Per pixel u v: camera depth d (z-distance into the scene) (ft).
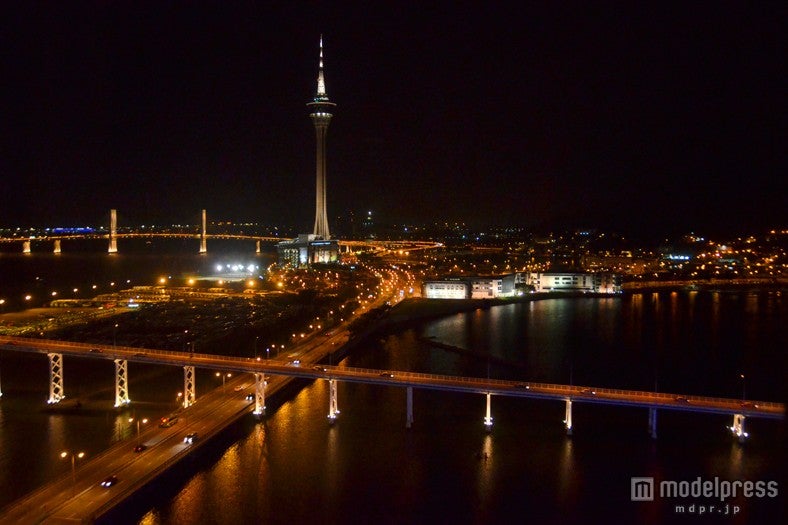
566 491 407.64
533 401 580.71
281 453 460.96
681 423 522.88
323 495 400.67
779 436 98.02
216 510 381.81
